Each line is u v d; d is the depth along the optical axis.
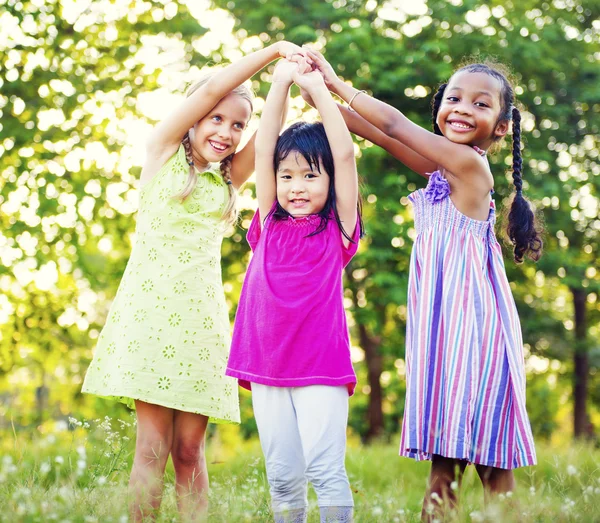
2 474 3.15
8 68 11.29
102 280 12.02
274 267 3.25
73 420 3.67
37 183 10.96
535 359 16.31
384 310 13.49
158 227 3.61
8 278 11.22
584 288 13.25
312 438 3.07
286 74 3.41
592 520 2.94
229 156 3.86
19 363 12.95
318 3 12.39
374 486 5.93
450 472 3.34
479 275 3.37
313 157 3.27
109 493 3.15
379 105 3.52
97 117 11.34
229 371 3.25
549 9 13.92
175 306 3.52
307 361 3.11
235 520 3.02
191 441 3.57
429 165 3.76
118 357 3.52
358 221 3.42
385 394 18.45
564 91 13.77
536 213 3.88
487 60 3.82
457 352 3.28
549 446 8.08
